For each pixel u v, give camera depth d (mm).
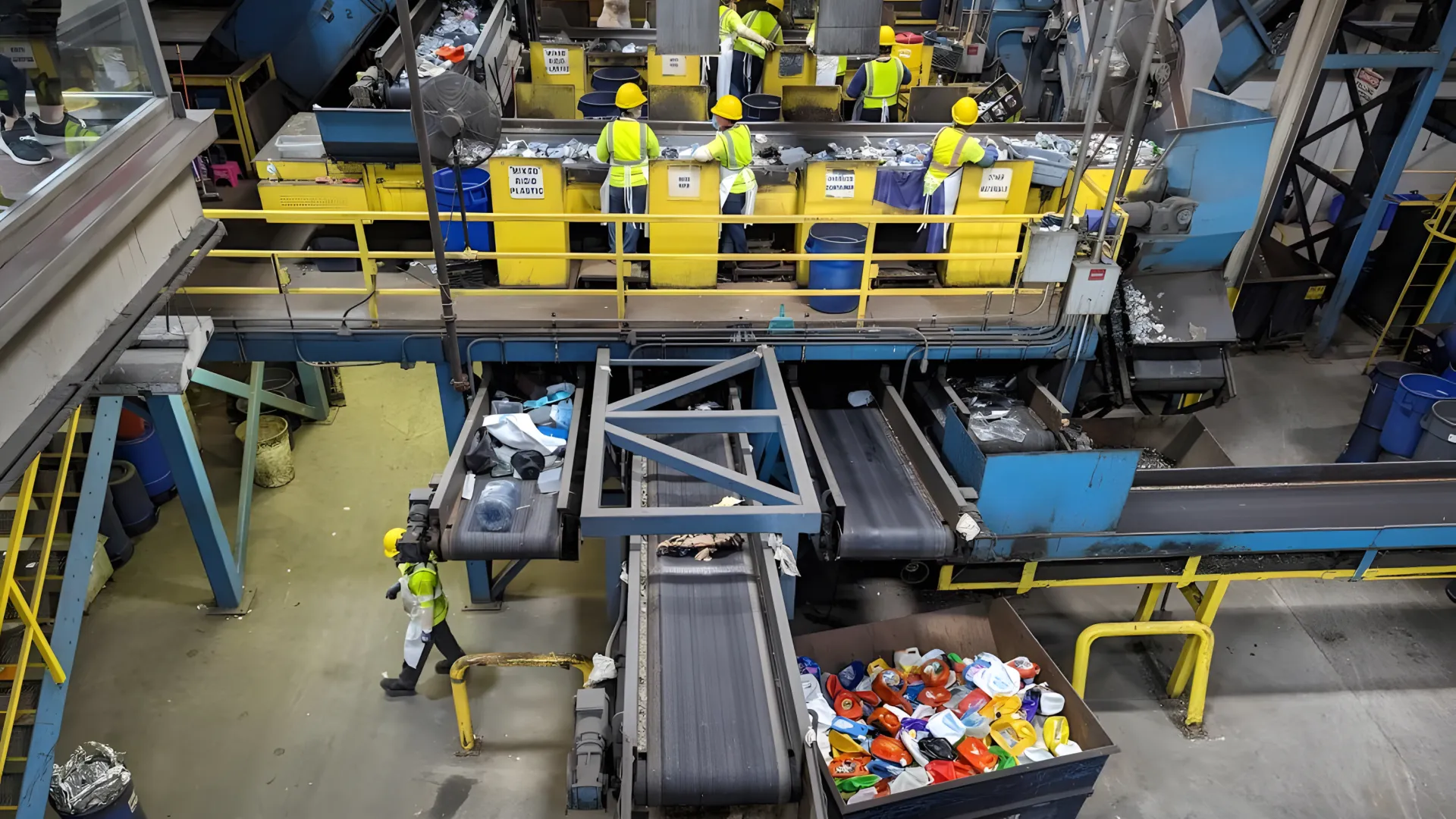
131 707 5898
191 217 4566
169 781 5453
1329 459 8508
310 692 6070
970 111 6250
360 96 6203
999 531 5461
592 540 7473
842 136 7445
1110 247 6227
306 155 6586
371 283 5727
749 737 3996
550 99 8383
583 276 6641
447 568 7133
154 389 4957
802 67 9172
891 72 8125
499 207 6199
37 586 4270
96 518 4664
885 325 6234
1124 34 7504
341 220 5473
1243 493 6082
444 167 6285
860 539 5332
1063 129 7742
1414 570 5953
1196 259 6789
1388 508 5949
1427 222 9391
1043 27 9438
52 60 3490
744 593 4781
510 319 6020
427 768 5598
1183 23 8062
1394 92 9102
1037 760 5004
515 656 5359
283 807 5340
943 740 5180
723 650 4430
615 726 3973
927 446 5770
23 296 2895
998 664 5504
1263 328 10086
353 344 5914
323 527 7480
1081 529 5504
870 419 6582
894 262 7090
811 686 5363
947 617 5984
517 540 5094
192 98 8117
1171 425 7230
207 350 5891
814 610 6785
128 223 3758
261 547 7238
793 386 6473
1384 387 7793
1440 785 5723
